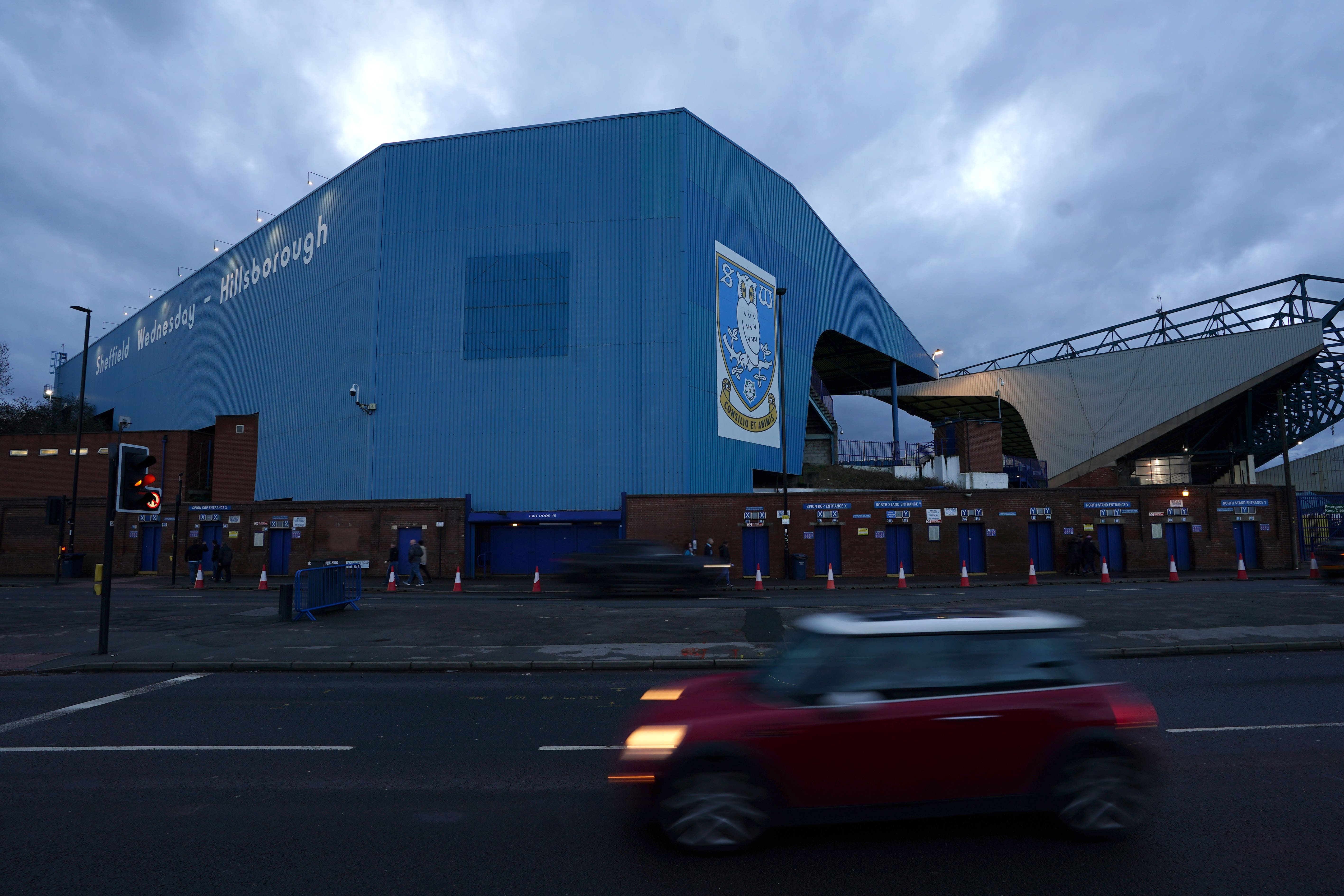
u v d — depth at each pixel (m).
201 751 6.85
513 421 34.94
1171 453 60.06
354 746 7.01
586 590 23.47
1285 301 52.56
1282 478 64.25
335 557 32.97
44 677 10.69
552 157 36.66
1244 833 4.68
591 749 6.85
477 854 4.49
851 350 54.94
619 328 34.94
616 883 4.07
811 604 17.83
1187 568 30.56
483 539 33.62
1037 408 59.28
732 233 38.34
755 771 4.46
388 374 36.06
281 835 4.84
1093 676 4.89
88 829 4.98
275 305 44.91
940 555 30.44
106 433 45.00
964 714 4.59
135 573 34.88
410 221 37.09
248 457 45.22
